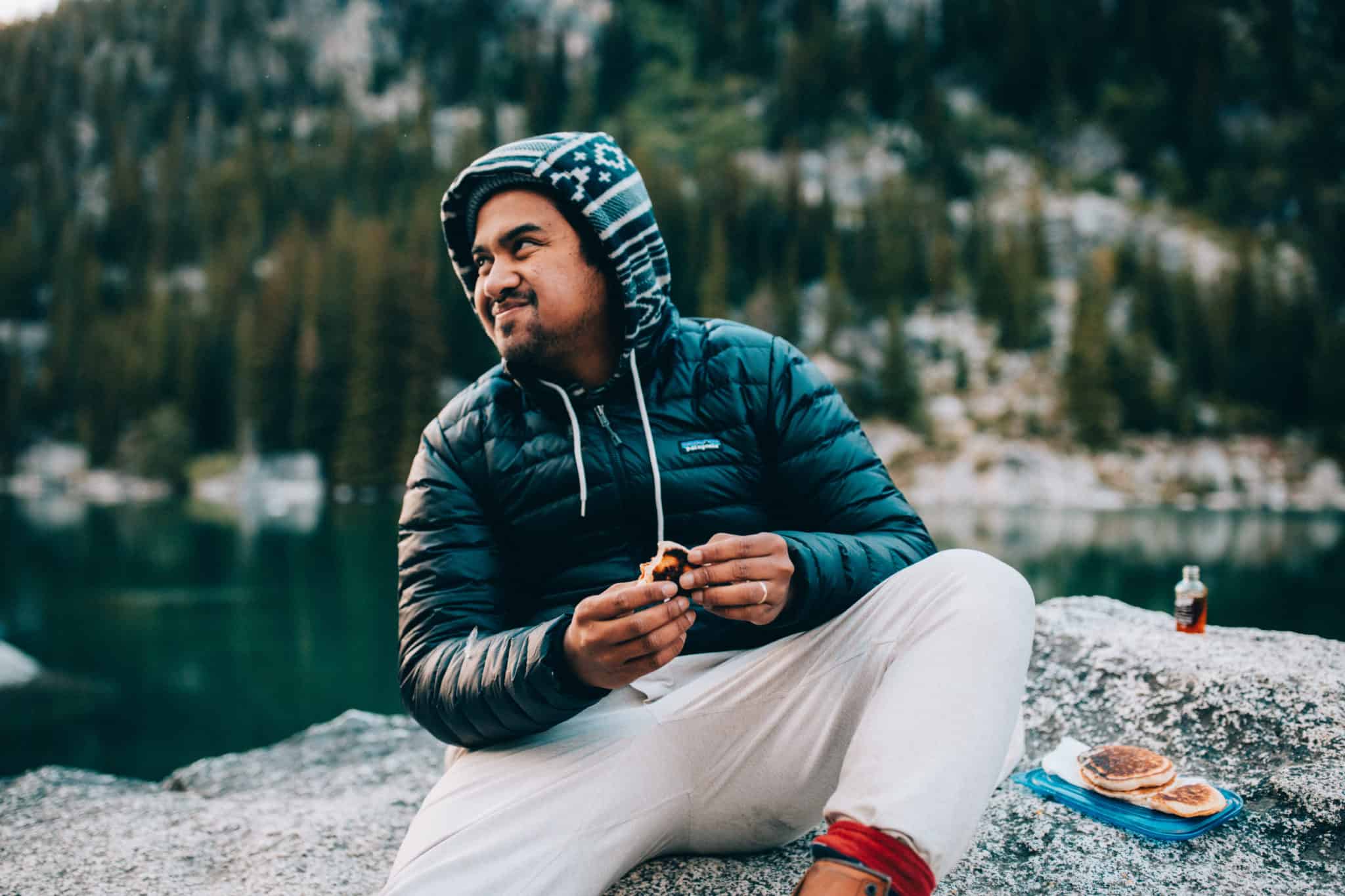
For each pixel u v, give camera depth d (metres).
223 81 111.50
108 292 86.19
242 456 62.81
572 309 1.21
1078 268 85.06
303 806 1.84
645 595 0.95
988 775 0.91
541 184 1.20
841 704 1.10
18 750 11.80
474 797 1.12
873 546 1.12
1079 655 1.94
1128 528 46.91
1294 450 65.81
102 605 25.09
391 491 57.75
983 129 103.25
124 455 64.25
